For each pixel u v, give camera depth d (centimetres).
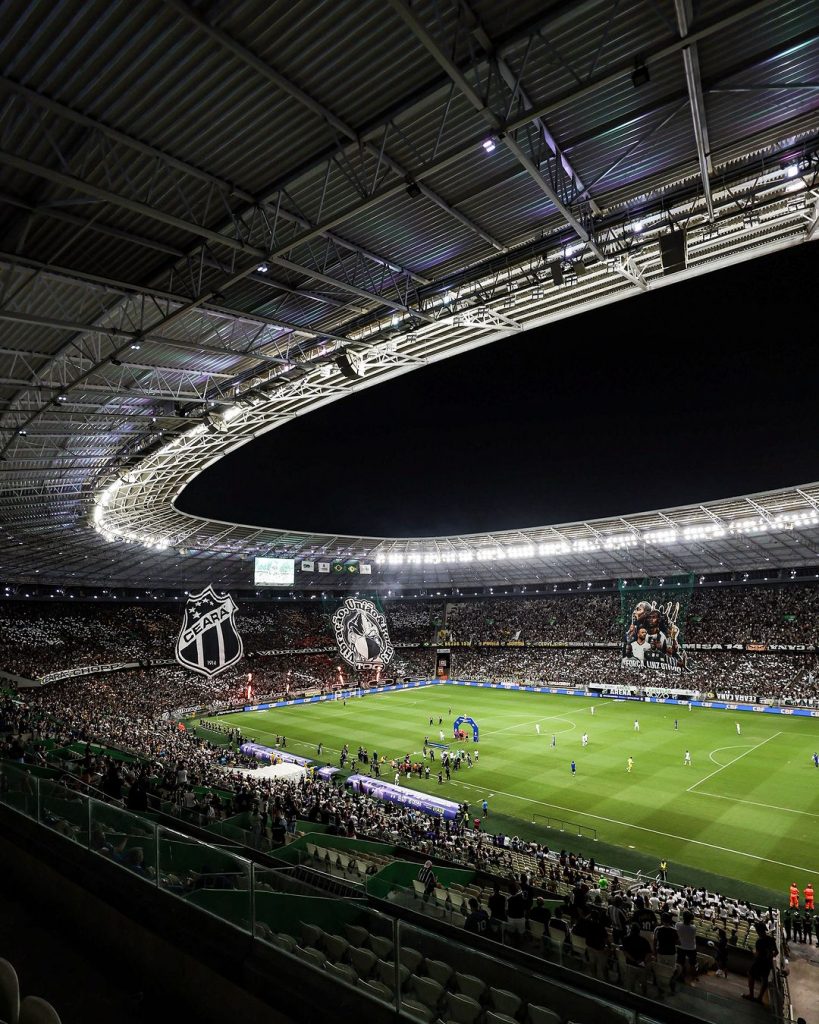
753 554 7375
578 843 3036
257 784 3344
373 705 7069
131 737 4053
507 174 1714
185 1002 612
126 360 2745
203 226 1656
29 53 1161
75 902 757
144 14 1123
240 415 3741
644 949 1123
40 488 4544
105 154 1373
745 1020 739
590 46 1313
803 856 2830
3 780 1041
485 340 3114
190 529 7438
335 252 2053
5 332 2291
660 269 2512
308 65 1258
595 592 9606
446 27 1219
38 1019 312
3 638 7438
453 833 2967
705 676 7188
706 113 1562
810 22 1302
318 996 545
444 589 11062
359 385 3638
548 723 5878
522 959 788
